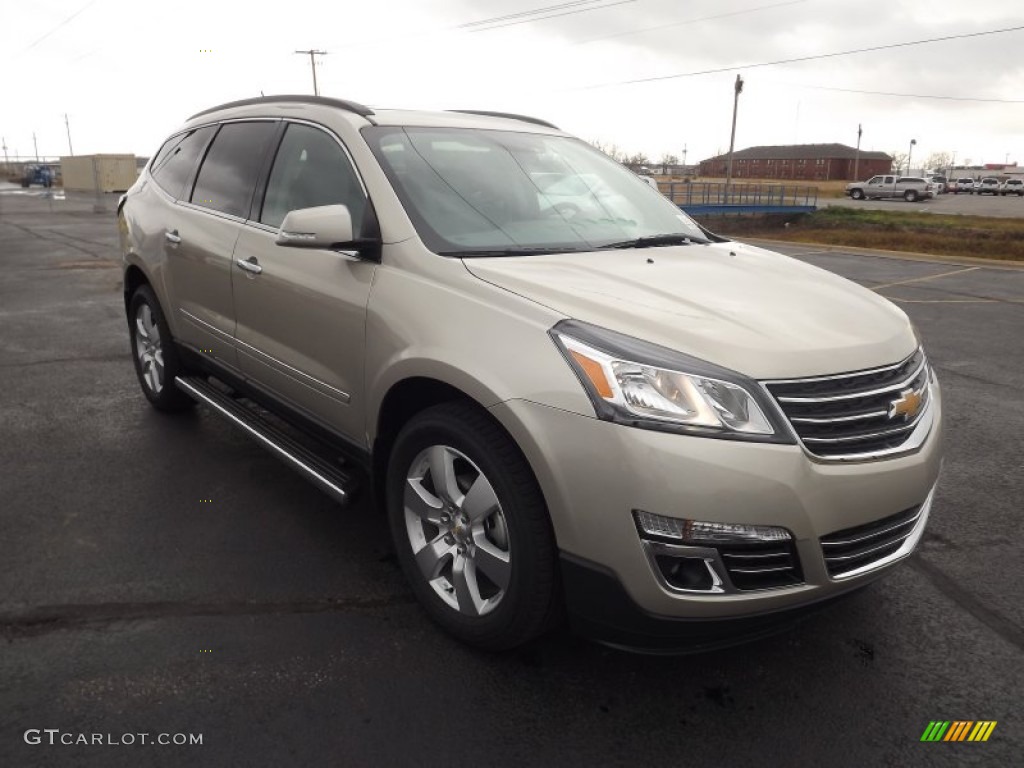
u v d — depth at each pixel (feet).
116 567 10.59
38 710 7.87
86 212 95.76
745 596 7.45
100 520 11.90
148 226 15.42
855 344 8.25
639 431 7.23
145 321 16.47
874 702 8.41
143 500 12.60
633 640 7.76
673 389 7.33
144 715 7.85
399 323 9.23
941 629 9.78
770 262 11.12
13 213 92.84
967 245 81.00
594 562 7.52
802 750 7.72
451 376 8.39
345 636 9.25
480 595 8.87
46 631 9.14
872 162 357.00
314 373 10.88
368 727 7.80
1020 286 43.47
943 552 11.77
